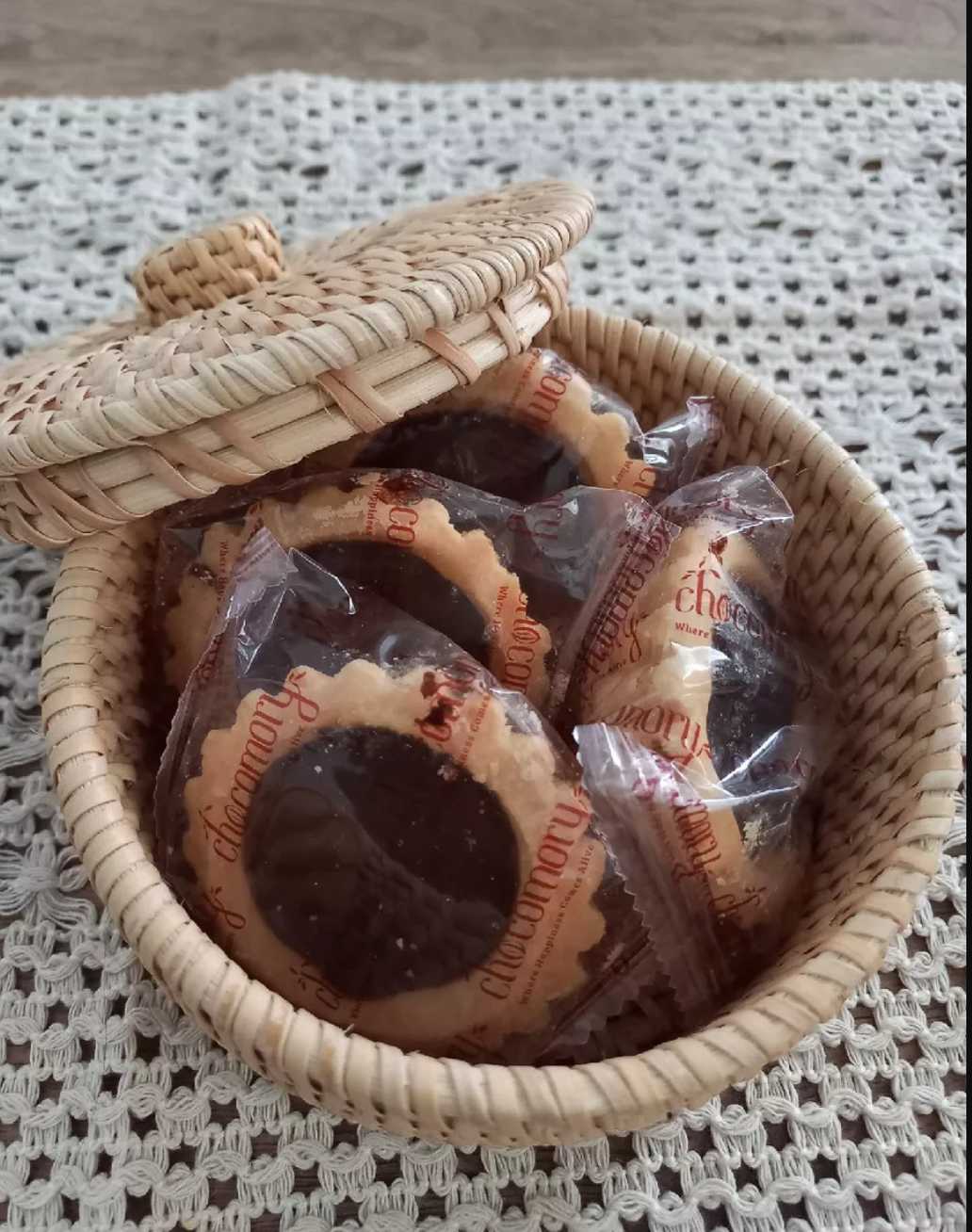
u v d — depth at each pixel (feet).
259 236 0.63
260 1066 0.44
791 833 0.55
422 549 0.59
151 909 0.46
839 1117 0.56
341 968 0.50
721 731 0.54
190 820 0.53
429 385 0.49
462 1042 0.50
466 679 0.53
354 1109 0.43
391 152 0.93
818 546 0.65
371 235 0.67
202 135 0.93
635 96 0.97
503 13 1.02
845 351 0.85
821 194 0.92
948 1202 0.55
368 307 0.46
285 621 0.56
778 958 0.52
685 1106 0.43
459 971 0.50
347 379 0.47
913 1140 0.56
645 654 0.55
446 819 0.50
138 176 0.91
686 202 0.92
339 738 0.51
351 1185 0.54
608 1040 0.52
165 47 0.99
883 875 0.48
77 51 0.99
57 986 0.58
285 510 0.61
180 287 0.62
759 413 0.66
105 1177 0.53
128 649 0.61
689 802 0.50
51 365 0.59
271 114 0.94
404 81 0.98
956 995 0.60
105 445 0.46
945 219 0.91
